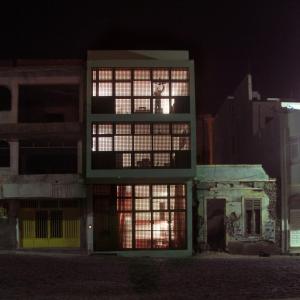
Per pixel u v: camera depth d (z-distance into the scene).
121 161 31.52
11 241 31.95
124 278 21.83
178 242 31.83
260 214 32.97
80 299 17.09
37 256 28.84
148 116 31.73
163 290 19.00
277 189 33.22
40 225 32.31
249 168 33.53
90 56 32.16
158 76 32.19
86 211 31.75
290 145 33.38
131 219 31.78
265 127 36.09
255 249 32.38
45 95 32.88
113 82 31.97
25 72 32.41
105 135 31.56
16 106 32.34
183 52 32.59
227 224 32.72
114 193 31.81
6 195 31.62
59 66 32.47
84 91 32.50
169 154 31.77
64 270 23.78
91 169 31.20
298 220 33.03
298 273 23.06
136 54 32.41
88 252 31.30
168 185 32.06
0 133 32.09
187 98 32.12
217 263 27.09
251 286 19.73
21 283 20.41
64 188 31.69
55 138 32.19
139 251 31.52
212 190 32.84
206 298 17.25
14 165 32.00
